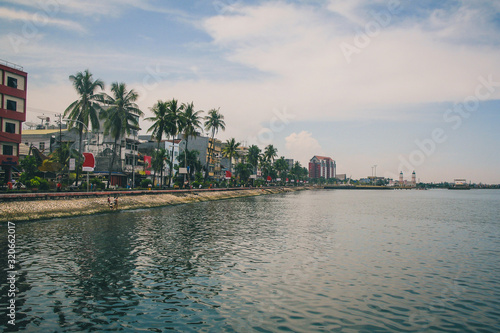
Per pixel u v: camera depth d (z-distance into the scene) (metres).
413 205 82.44
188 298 14.31
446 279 18.00
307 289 15.85
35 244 23.61
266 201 83.94
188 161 95.50
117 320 12.04
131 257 20.70
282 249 24.42
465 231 36.28
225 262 20.25
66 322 11.77
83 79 58.62
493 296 15.42
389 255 23.50
